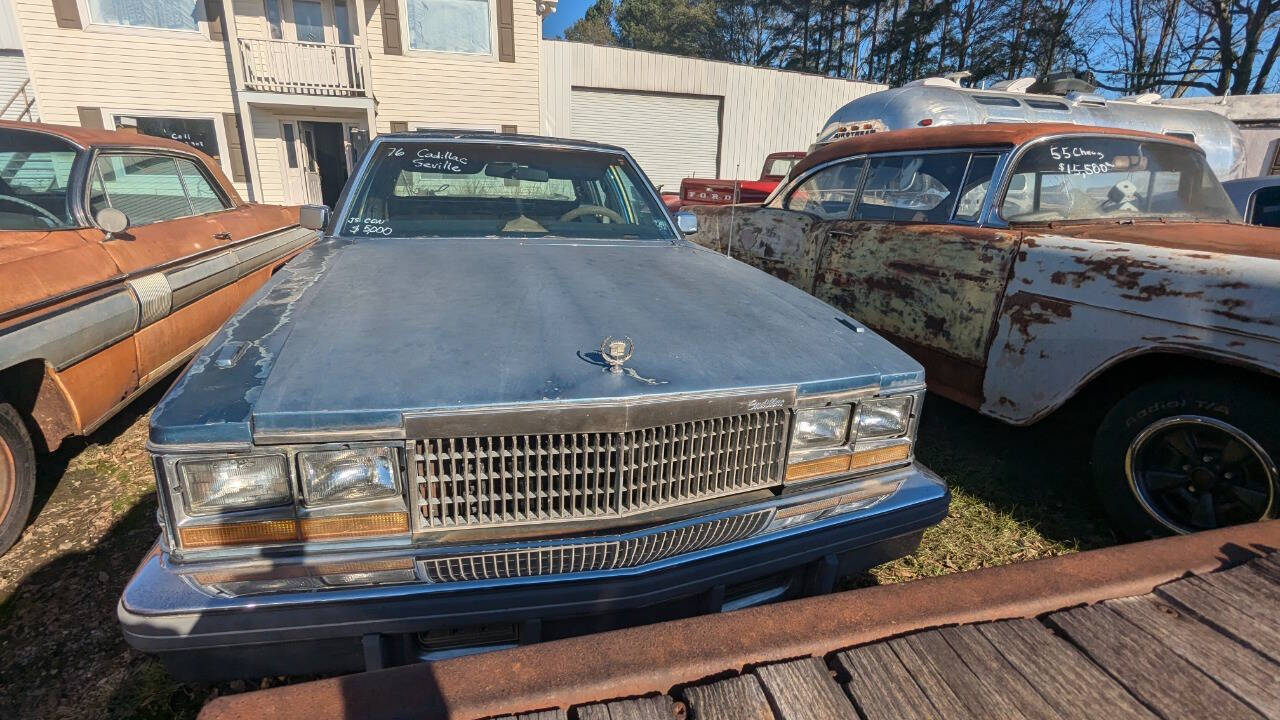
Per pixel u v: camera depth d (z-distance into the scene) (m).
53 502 2.85
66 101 11.32
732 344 1.77
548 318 1.83
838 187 4.19
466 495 1.43
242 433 1.32
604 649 1.09
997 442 3.63
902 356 1.89
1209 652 1.17
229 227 4.13
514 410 1.40
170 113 11.80
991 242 2.94
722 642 1.12
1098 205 3.32
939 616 1.23
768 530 1.68
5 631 2.09
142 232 3.31
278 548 1.38
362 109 12.82
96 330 2.75
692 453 1.56
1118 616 1.26
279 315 1.79
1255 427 2.21
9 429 2.47
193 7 11.51
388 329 1.70
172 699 1.84
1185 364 2.48
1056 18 29.05
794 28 38.66
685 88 17.05
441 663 1.04
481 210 3.02
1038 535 2.78
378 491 1.40
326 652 1.40
